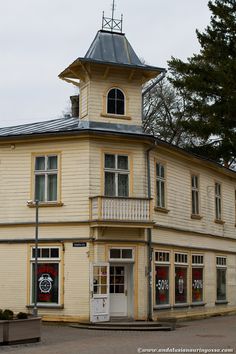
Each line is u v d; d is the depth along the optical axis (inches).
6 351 684.7
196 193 1286.9
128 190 1063.6
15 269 1052.5
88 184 1031.0
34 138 1058.1
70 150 1050.1
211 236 1331.2
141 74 1125.1
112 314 1036.5
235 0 1701.5
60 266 1027.9
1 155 1084.5
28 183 1063.6
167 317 1055.6
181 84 1667.1
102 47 1138.0
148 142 1076.5
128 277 1050.1
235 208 1496.1
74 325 983.0
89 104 1088.8
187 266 1213.7
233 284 1430.9
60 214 1039.0
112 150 1059.9
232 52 1696.6
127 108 1111.0
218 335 868.0
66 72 1130.7
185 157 1217.4
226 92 1593.3
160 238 1111.6
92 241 1018.1
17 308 1041.5
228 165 1820.9
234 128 1651.1
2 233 1068.5
